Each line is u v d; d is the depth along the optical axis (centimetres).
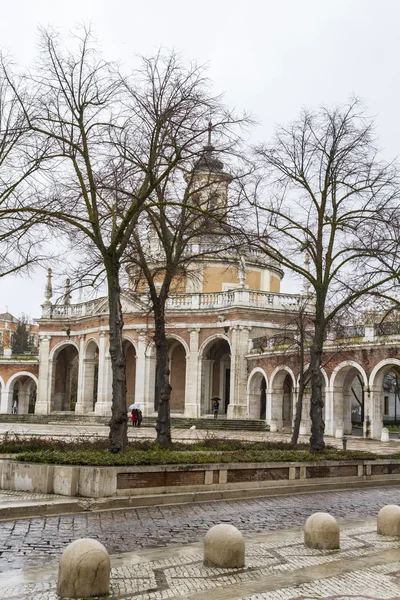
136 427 4809
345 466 2086
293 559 1017
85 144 1947
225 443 2406
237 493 1756
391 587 868
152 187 1875
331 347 4259
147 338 5400
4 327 11906
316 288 2338
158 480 1645
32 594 831
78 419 5528
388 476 2194
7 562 995
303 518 1453
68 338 6288
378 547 1110
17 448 2214
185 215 2378
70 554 829
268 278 5847
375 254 2230
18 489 1627
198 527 1312
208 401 5584
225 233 2270
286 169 2370
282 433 4497
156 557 1023
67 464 1609
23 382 7469
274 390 4794
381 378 4072
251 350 5100
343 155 2298
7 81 2142
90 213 1934
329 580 898
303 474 1969
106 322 5747
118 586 864
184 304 5475
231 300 5259
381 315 3709
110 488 1545
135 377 6116
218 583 879
